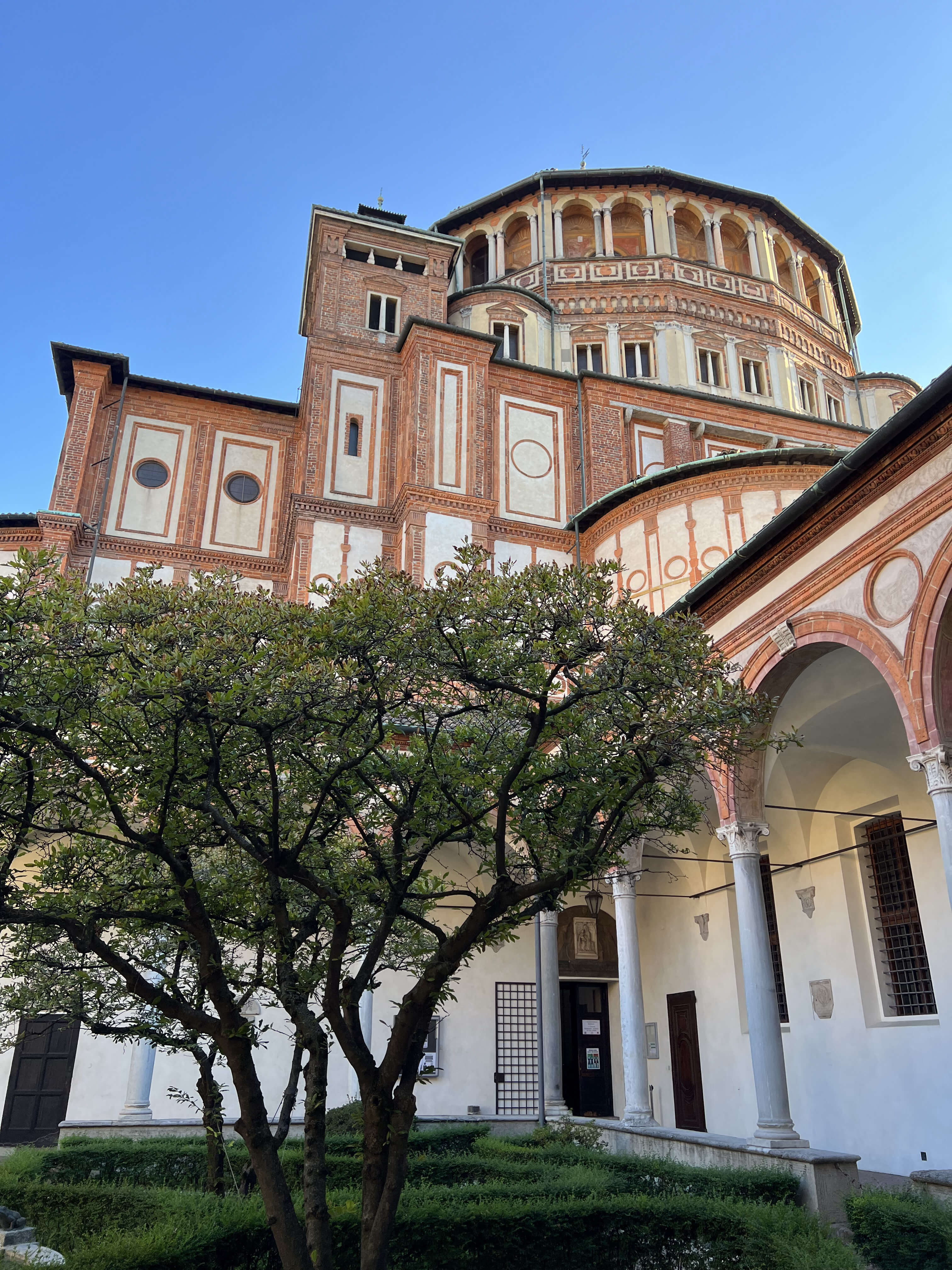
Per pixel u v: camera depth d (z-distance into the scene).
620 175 37.59
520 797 8.71
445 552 26.34
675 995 21.92
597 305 35.75
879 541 11.34
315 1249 6.99
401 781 8.66
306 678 7.41
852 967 16.86
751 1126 18.50
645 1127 14.95
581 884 8.16
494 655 7.90
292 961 7.96
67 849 8.90
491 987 21.73
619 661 8.05
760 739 8.96
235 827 8.17
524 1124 18.25
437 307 31.02
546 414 30.03
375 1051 19.41
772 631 12.96
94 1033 9.55
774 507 23.50
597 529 27.22
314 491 27.23
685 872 21.78
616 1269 8.61
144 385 29.36
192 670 7.11
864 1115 16.22
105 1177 12.40
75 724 7.57
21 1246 8.17
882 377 40.16
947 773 10.07
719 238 38.31
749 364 36.34
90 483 27.81
